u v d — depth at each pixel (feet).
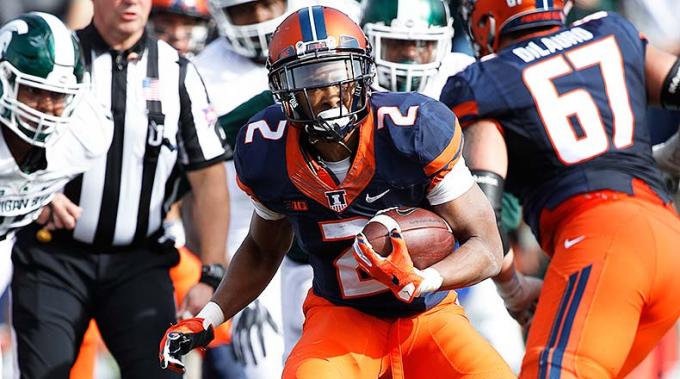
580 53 52.34
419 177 41.83
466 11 55.98
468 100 51.31
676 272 49.06
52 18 48.21
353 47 40.98
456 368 43.06
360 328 44.14
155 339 54.80
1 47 46.73
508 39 54.24
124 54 54.60
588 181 50.67
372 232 40.09
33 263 54.60
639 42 53.52
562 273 49.01
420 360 44.19
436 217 41.73
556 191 51.26
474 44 56.44
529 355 47.70
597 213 49.85
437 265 40.34
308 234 43.78
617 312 47.60
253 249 46.03
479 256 41.37
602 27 53.42
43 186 49.44
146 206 55.47
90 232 54.90
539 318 48.75
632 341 48.11
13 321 54.60
